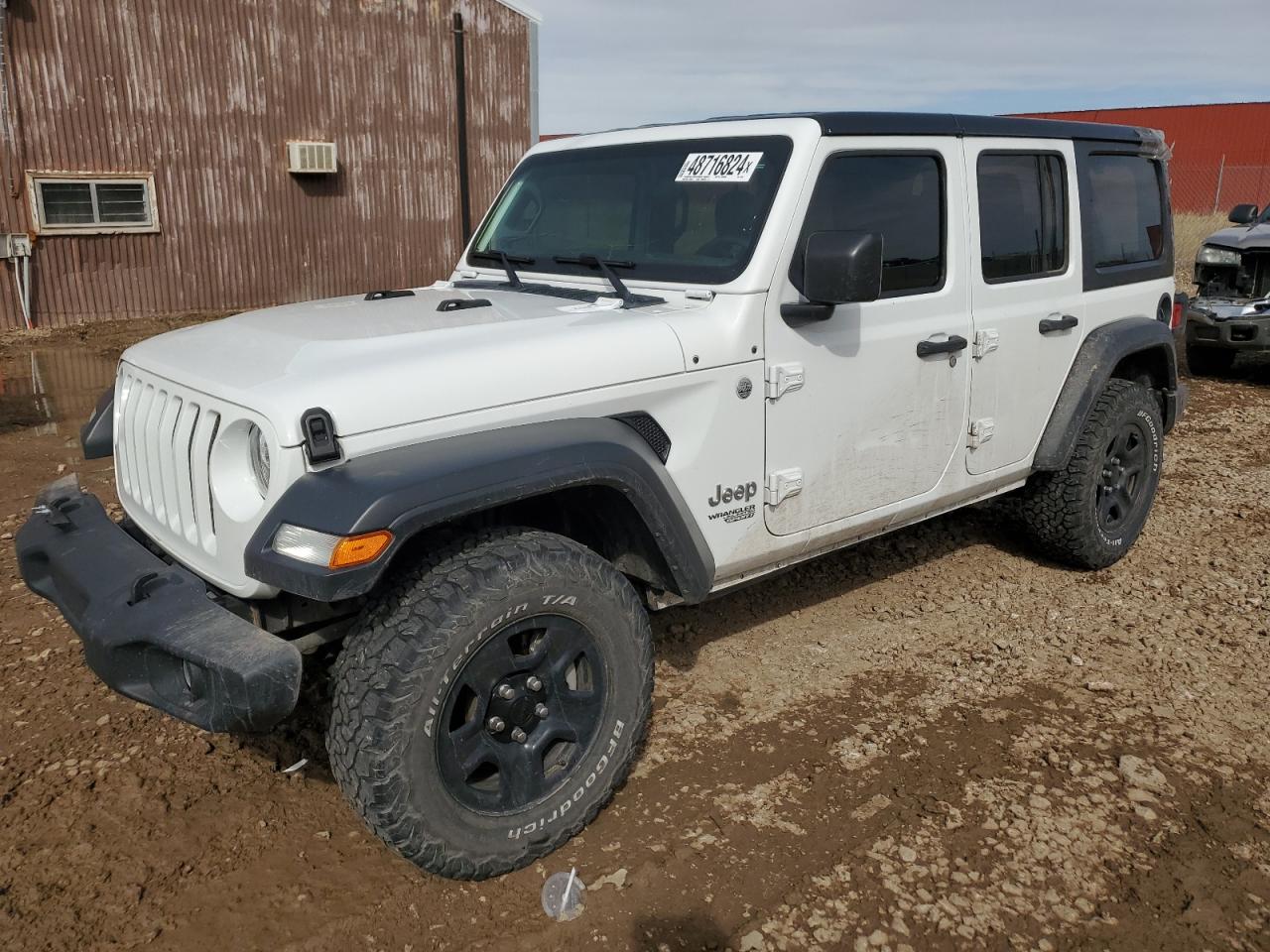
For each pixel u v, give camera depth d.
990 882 2.68
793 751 3.30
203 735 3.36
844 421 3.45
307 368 2.54
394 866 2.74
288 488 2.36
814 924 2.53
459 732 2.55
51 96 11.60
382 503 2.28
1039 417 4.28
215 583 2.66
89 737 3.33
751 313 3.10
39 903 2.58
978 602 4.47
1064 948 2.46
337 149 13.98
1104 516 4.68
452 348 2.69
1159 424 4.80
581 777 2.78
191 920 2.53
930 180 3.67
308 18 13.35
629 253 3.52
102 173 12.12
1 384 9.10
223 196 13.16
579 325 2.93
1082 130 4.36
